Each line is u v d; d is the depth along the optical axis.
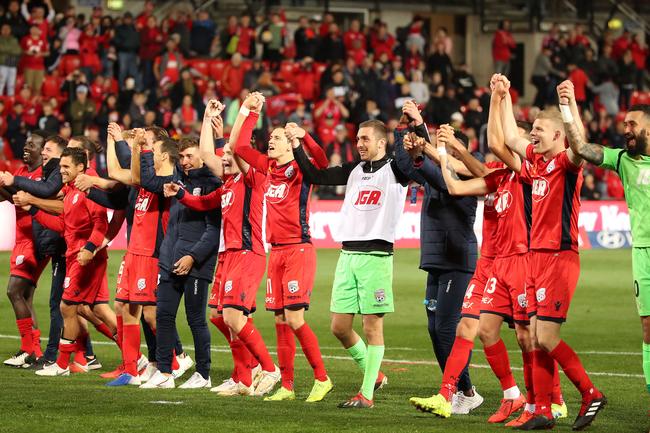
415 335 28.78
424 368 23.31
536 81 65.38
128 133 22.22
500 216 16.50
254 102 18.70
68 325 21.50
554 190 15.54
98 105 54.91
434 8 73.75
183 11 64.69
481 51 74.94
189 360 22.19
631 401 18.77
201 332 20.00
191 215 19.77
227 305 18.75
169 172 20.17
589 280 40.94
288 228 18.23
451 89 59.19
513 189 16.38
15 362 22.69
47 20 57.75
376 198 17.52
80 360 22.39
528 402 16.42
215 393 19.14
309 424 15.38
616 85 67.56
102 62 57.09
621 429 15.76
